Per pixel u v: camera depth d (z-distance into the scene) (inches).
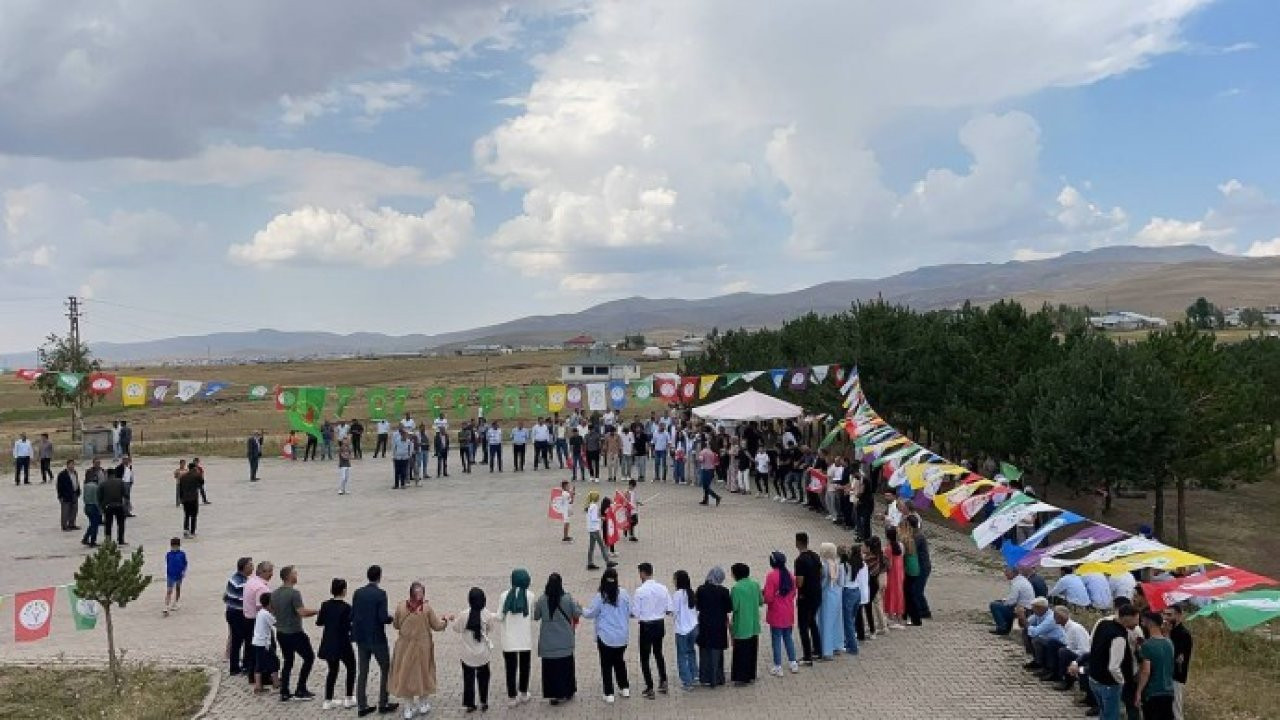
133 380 1212.5
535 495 1268.5
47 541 1003.9
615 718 502.6
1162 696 443.2
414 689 502.9
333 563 879.7
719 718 499.8
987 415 1259.2
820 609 599.2
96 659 612.1
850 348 1314.0
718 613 545.0
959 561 912.9
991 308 1392.7
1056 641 556.4
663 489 1302.9
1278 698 542.6
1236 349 2041.1
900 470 777.6
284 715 515.8
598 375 3587.6
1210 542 1304.1
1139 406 1080.8
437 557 898.7
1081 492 1182.9
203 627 687.7
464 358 7480.3
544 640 519.8
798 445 1227.9
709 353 1982.0
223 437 2148.1
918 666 585.0
